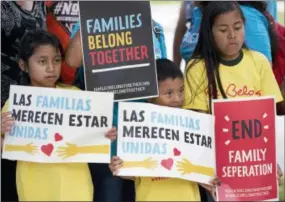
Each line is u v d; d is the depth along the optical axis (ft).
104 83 20.21
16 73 22.17
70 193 19.30
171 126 19.54
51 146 19.25
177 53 30.50
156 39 22.33
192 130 19.66
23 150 19.26
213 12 20.81
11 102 19.34
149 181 19.75
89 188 19.63
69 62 21.08
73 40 20.93
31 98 19.36
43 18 23.31
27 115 19.33
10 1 22.00
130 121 19.38
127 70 20.20
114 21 20.13
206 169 19.67
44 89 19.36
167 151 19.39
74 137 19.30
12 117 19.30
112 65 20.20
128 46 20.20
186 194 19.69
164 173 19.26
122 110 19.38
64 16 24.08
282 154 30.68
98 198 21.54
